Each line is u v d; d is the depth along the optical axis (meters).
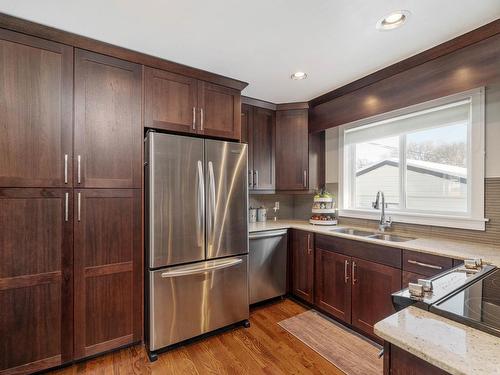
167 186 1.98
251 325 2.41
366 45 1.88
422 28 1.67
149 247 1.94
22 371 1.63
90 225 1.84
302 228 2.84
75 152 1.79
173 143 2.01
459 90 1.83
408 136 2.57
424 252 1.79
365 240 2.18
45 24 1.65
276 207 3.63
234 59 2.09
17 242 1.62
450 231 2.17
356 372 1.78
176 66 2.16
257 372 1.78
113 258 1.91
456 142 2.23
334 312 2.45
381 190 2.82
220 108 2.41
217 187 2.23
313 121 3.08
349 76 2.39
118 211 1.94
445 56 1.89
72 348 1.77
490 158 1.95
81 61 1.82
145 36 1.77
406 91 2.15
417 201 2.50
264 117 3.12
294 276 2.94
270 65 2.18
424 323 0.75
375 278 2.11
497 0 1.41
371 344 2.10
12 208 1.61
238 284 2.34
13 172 1.61
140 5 1.46
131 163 1.99
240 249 2.36
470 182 2.06
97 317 1.86
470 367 0.55
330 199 3.08
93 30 1.71
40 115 1.69
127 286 1.96
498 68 1.64
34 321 1.67
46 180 1.70
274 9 1.50
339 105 2.76
